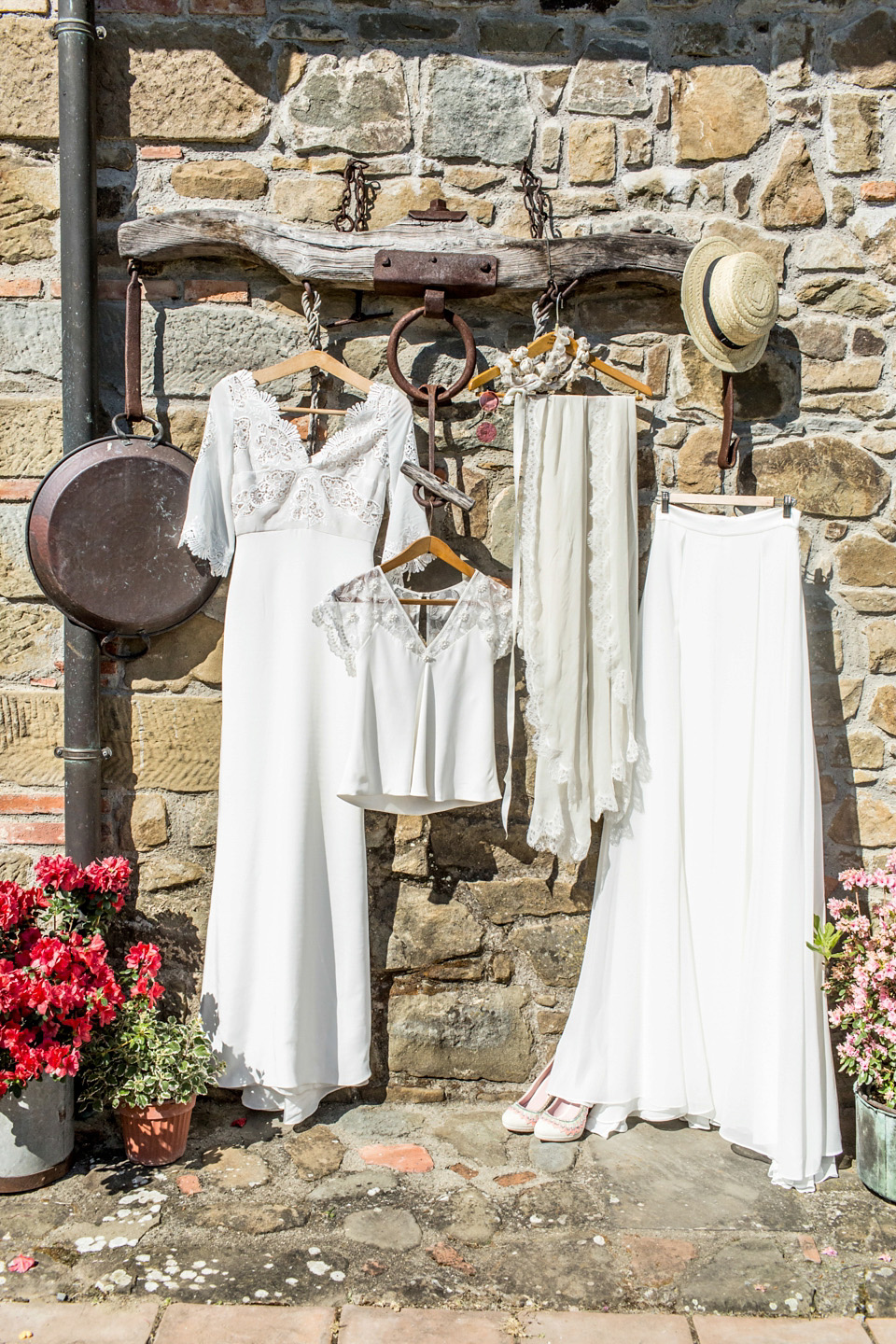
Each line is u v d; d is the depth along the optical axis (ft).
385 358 8.55
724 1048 8.07
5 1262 6.36
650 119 8.58
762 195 8.66
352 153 8.50
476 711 8.00
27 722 8.55
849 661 8.82
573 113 8.57
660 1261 6.52
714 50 8.58
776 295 7.93
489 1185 7.31
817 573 8.82
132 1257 6.42
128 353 8.21
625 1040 8.13
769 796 7.95
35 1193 7.12
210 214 8.12
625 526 8.11
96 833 8.40
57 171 8.37
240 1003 8.11
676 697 8.20
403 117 8.49
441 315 8.21
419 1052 8.57
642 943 8.18
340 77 8.44
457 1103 8.58
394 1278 6.30
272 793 8.09
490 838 8.66
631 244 8.25
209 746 8.59
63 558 8.12
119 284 8.50
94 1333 5.79
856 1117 7.79
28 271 8.41
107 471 8.14
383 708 7.72
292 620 8.02
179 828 8.61
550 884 8.67
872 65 8.61
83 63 7.99
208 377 8.54
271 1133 7.98
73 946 7.20
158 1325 5.87
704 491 8.81
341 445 8.05
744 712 8.18
